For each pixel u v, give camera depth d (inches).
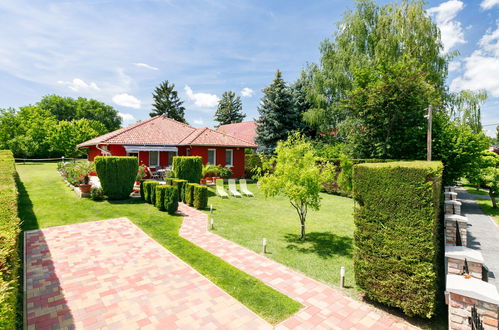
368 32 1071.6
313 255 358.9
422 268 213.3
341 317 225.6
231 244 391.9
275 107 1208.8
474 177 754.2
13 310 144.4
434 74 923.4
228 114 2989.7
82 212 527.8
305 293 263.4
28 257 323.9
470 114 976.9
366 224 243.9
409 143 785.6
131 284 267.3
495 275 319.0
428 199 211.2
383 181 234.1
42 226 440.5
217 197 757.9
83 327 201.6
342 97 1136.8
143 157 969.5
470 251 224.7
